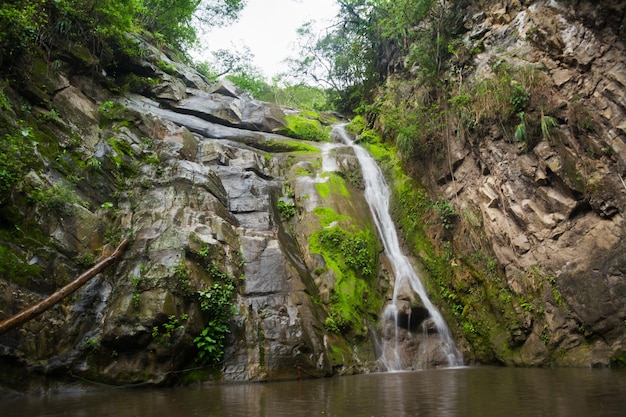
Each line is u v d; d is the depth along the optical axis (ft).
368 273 45.11
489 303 43.88
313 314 38.14
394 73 73.10
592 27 40.40
